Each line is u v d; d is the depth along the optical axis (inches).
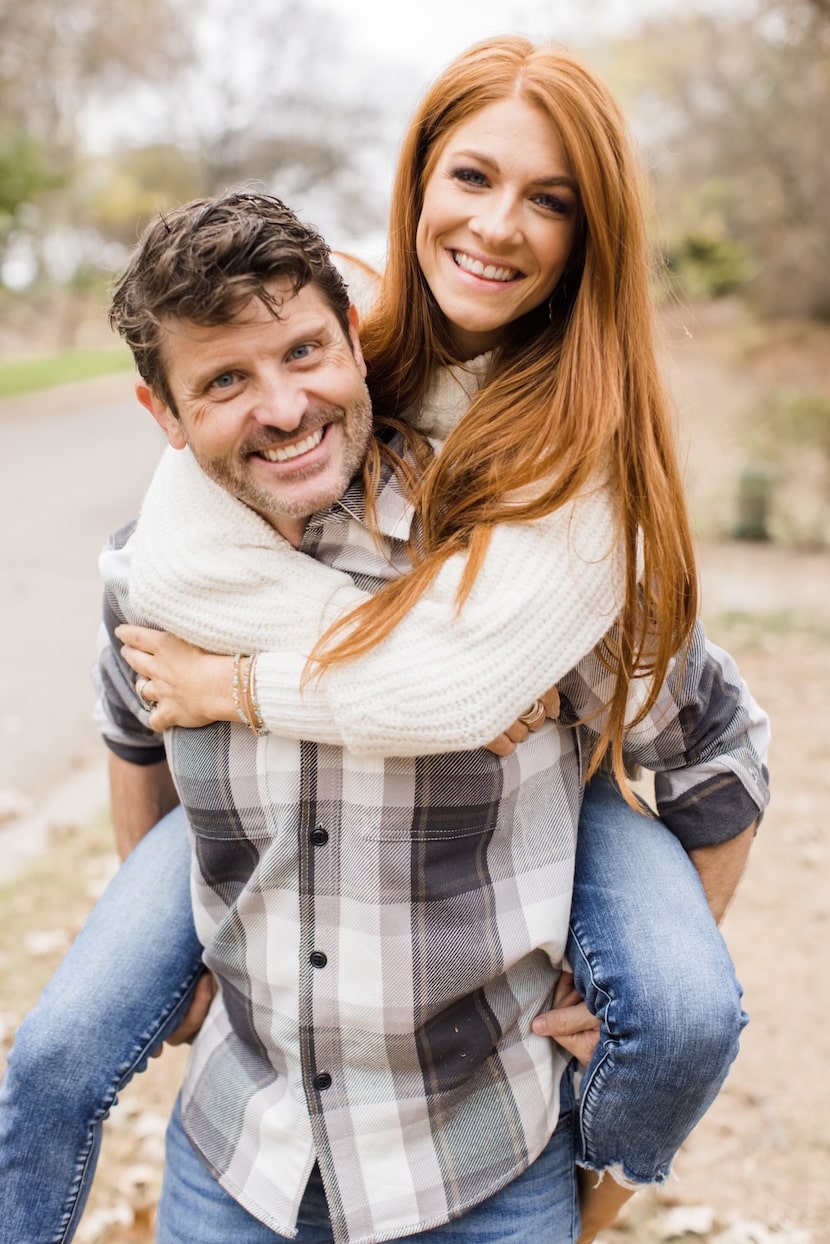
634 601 57.1
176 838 72.1
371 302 71.1
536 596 54.1
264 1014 60.7
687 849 66.4
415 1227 58.1
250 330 51.5
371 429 59.1
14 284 1259.2
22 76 1071.6
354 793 57.1
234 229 50.2
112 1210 92.3
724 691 62.8
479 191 58.4
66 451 538.6
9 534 343.3
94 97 1285.7
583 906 62.2
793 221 749.9
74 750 187.8
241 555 57.8
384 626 54.2
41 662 230.7
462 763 56.7
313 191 1509.6
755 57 586.9
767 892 137.7
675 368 65.9
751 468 379.2
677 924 59.6
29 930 128.6
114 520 367.2
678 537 57.4
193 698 58.4
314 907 58.1
